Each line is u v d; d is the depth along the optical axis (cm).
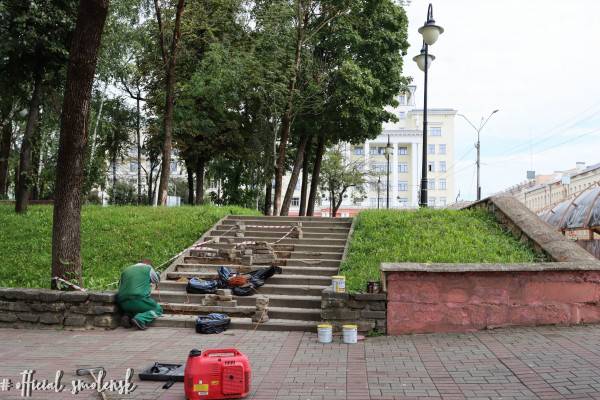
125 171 5281
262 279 1024
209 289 984
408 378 565
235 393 502
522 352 642
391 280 786
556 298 777
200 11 2148
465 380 550
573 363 584
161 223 1426
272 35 2230
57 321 873
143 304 882
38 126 2078
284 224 1445
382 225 1262
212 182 4844
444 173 8362
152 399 514
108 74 2252
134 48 2295
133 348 733
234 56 2303
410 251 1020
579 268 771
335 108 2419
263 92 2394
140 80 2938
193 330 860
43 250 1252
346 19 2431
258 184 3575
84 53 897
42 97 1758
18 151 2869
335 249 1215
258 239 1310
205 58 2359
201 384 498
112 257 1197
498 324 773
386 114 2695
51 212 1606
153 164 3794
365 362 639
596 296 779
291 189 2698
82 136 923
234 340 781
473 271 770
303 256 1180
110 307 867
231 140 2908
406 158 8094
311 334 821
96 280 1044
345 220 1422
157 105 2767
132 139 3672
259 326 859
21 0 1458
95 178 2800
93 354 698
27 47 1488
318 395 516
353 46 2469
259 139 2850
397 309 782
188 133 2755
